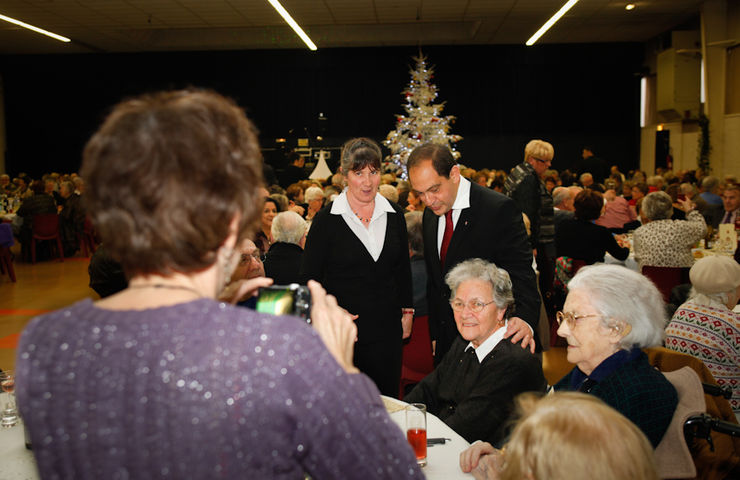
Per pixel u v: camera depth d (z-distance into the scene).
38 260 10.10
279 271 3.48
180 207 0.64
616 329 1.58
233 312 0.65
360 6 11.88
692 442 1.63
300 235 3.52
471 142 16.73
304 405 0.61
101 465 0.59
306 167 13.29
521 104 16.53
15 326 6.04
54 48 15.91
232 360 0.61
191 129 0.67
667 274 4.39
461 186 2.69
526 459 0.89
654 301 1.60
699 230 4.38
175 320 0.63
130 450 0.59
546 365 4.69
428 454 1.69
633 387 1.53
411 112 10.23
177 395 0.60
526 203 4.41
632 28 14.21
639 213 7.82
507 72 16.42
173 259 0.66
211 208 0.66
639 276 1.63
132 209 0.64
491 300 2.12
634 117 16.28
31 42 15.13
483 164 16.77
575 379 1.83
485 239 2.62
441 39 15.11
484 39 15.32
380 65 16.45
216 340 0.62
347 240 2.87
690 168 13.26
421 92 10.32
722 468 1.73
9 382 1.94
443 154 2.51
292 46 15.89
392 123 16.78
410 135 10.47
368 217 2.89
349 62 16.47
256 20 13.22
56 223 9.87
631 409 1.52
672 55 13.34
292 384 0.62
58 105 16.97
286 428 0.61
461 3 11.81
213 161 0.67
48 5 11.58
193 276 0.70
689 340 2.40
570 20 13.38
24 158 17.23
